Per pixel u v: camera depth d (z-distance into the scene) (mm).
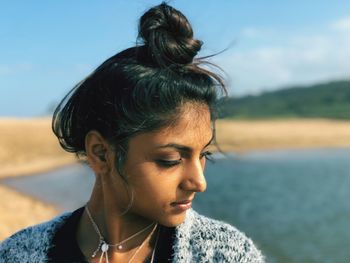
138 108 1327
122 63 1378
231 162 37312
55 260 1619
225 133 59406
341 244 14094
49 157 41094
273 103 116750
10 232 13023
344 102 112250
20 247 1682
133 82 1335
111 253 1568
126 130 1352
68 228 1657
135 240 1573
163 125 1333
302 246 13945
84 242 1627
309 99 116688
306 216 18172
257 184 26719
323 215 18359
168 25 1366
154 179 1370
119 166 1396
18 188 25031
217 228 1584
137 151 1368
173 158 1362
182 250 1538
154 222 1571
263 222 17172
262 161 39500
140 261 1568
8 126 53531
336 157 43531
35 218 15867
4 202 18953
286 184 26859
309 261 12586
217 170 33000
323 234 15336
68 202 20922
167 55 1344
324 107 110562
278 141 56344
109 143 1417
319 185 26484
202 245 1554
